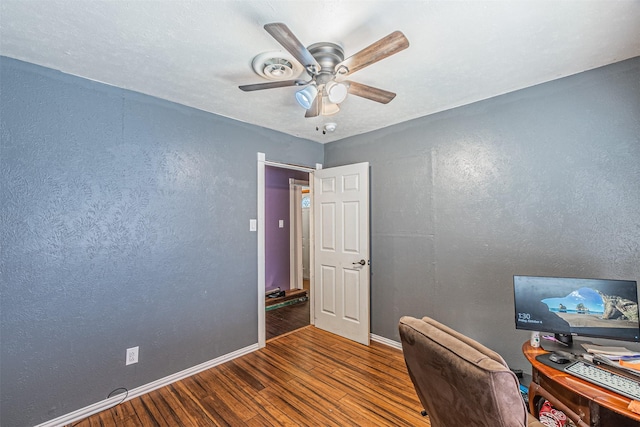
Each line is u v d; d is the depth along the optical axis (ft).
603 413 4.21
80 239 6.38
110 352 6.74
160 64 5.93
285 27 3.96
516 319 5.49
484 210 7.82
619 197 6.02
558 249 6.73
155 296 7.45
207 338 8.42
